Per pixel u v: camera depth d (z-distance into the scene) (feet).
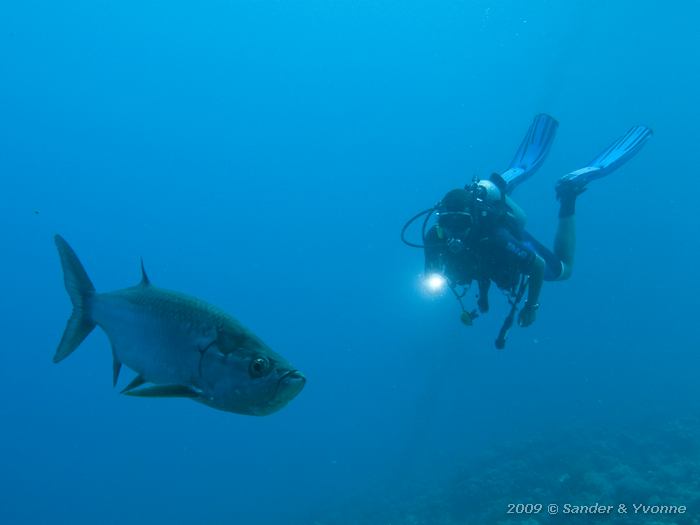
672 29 211.20
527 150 24.09
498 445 74.74
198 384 4.37
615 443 60.03
